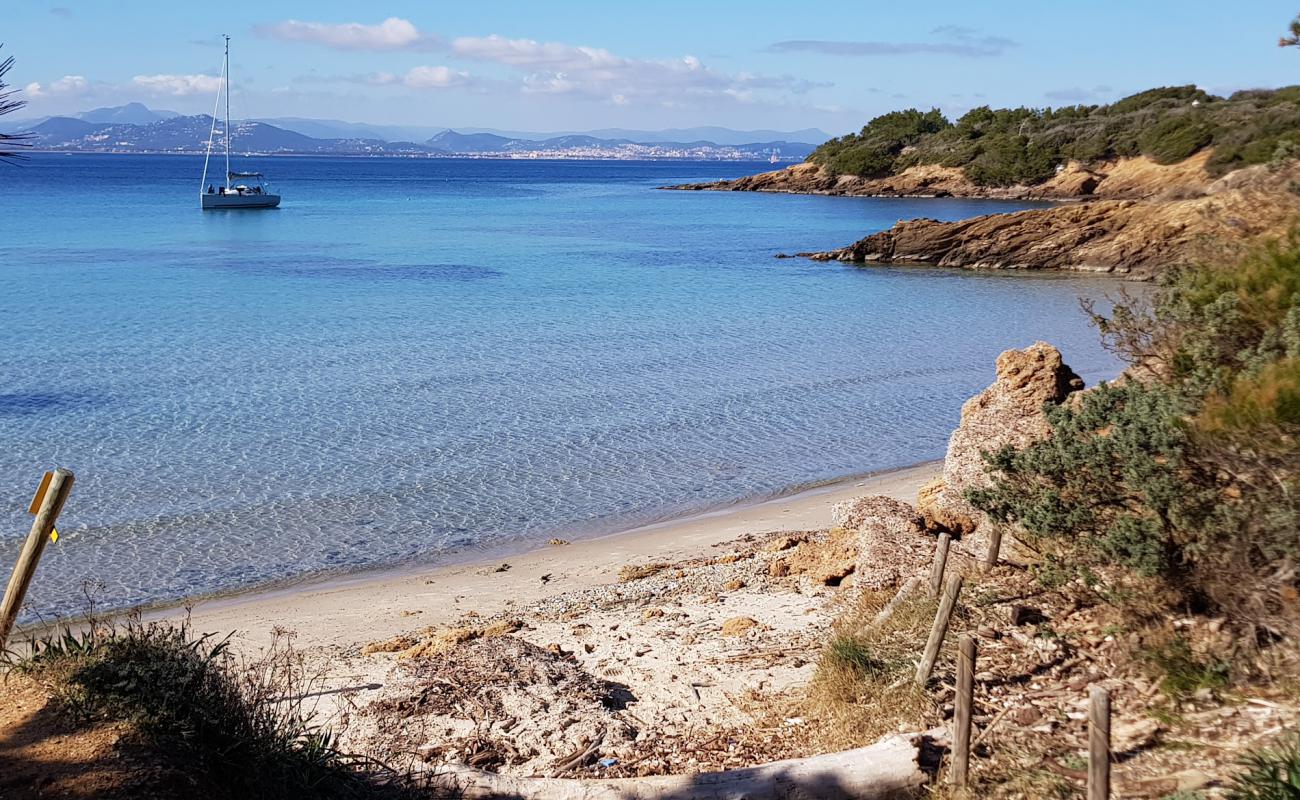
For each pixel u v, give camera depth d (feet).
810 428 80.74
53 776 16.69
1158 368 33.09
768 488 65.77
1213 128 345.51
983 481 39.27
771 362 107.14
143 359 102.99
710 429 80.12
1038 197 395.75
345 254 216.33
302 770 20.77
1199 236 36.19
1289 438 22.58
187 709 19.22
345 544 55.57
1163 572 25.86
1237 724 21.89
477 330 124.06
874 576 36.68
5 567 51.37
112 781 16.71
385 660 37.17
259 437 75.77
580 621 40.86
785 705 29.30
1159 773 20.93
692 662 33.91
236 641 41.47
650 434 78.48
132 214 331.77
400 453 72.64
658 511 61.57
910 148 466.29
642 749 27.22
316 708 31.35
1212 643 24.72
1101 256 204.44
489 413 83.92
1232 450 23.82
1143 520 26.27
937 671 27.27
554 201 447.42
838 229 293.43
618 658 35.01
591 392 92.02
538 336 120.47
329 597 47.80
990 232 213.87
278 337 116.98
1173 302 32.48
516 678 31.45
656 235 273.33
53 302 140.77
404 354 108.06
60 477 20.66
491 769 26.08
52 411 81.87
